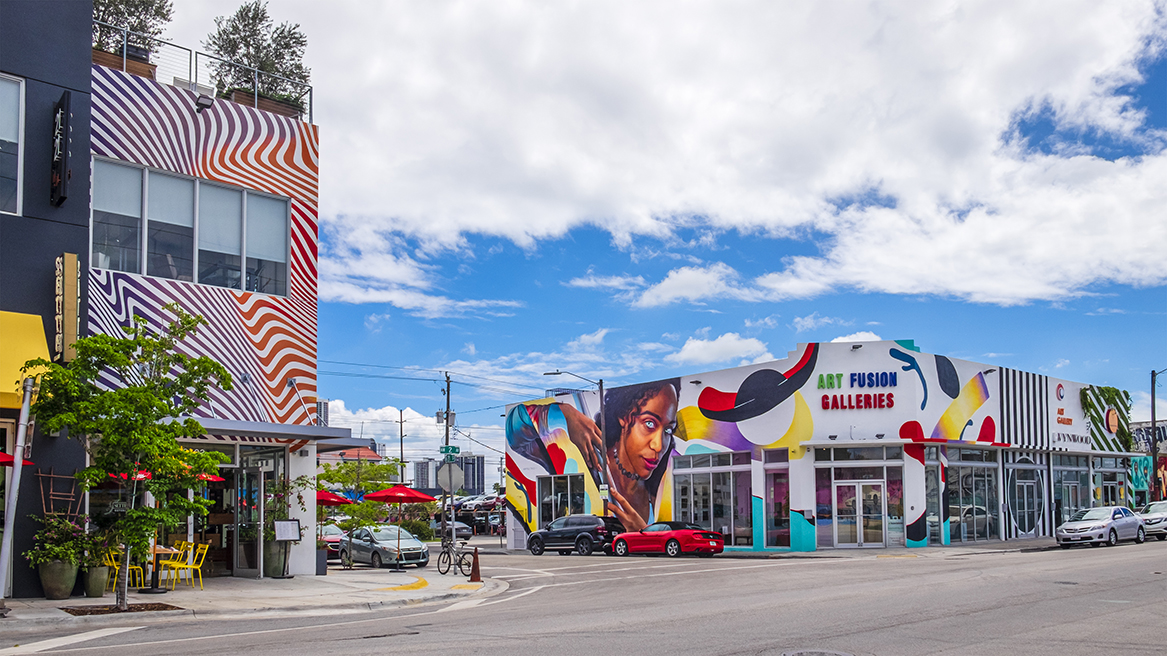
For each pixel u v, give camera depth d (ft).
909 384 111.45
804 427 115.55
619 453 137.69
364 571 89.30
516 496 155.94
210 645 39.11
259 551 73.05
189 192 70.38
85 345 50.16
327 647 37.83
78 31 63.36
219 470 75.56
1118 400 151.43
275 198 75.25
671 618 46.60
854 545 112.78
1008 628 40.52
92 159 65.46
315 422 74.84
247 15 90.17
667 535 114.21
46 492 57.67
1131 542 117.39
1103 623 41.73
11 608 51.49
